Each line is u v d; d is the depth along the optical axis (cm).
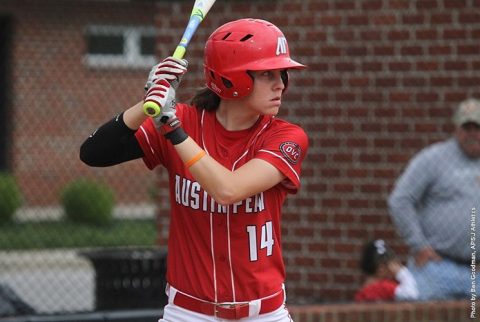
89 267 4528
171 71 1443
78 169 5978
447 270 2827
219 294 1540
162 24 3167
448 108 3103
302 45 3152
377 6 3114
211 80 1516
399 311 2708
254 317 1554
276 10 3158
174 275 1576
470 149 2809
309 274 3150
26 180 5694
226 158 1533
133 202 5984
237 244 1529
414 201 2847
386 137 3125
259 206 1527
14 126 4994
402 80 3117
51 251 4897
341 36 3133
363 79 3130
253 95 1505
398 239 3117
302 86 3155
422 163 2839
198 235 1545
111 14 3575
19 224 5388
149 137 1552
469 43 3095
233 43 1487
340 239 3134
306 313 2647
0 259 4622
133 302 2677
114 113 5016
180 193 1546
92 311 2566
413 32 3109
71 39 4488
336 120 3139
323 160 3148
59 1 3844
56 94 4897
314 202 3152
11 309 2580
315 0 3138
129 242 4950
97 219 5897
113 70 4947
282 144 1516
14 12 4106
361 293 2856
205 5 1561
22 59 4322
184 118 1566
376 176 3127
